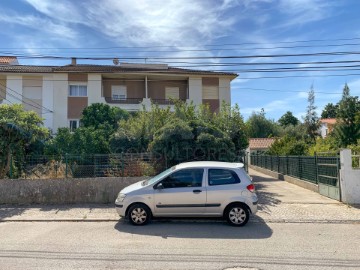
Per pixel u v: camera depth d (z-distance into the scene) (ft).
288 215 31.37
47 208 35.29
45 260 18.57
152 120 49.47
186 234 24.82
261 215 31.42
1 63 100.22
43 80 89.56
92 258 18.93
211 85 95.96
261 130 183.01
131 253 19.93
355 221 29.17
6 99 88.12
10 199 37.81
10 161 40.14
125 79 97.25
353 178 37.27
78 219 30.09
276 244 22.04
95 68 95.45
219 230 26.08
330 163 41.86
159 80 98.73
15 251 20.34
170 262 18.20
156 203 27.78
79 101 90.22
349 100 85.61
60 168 39.81
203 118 49.01
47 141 49.62
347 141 81.56
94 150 49.37
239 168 28.58
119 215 29.66
